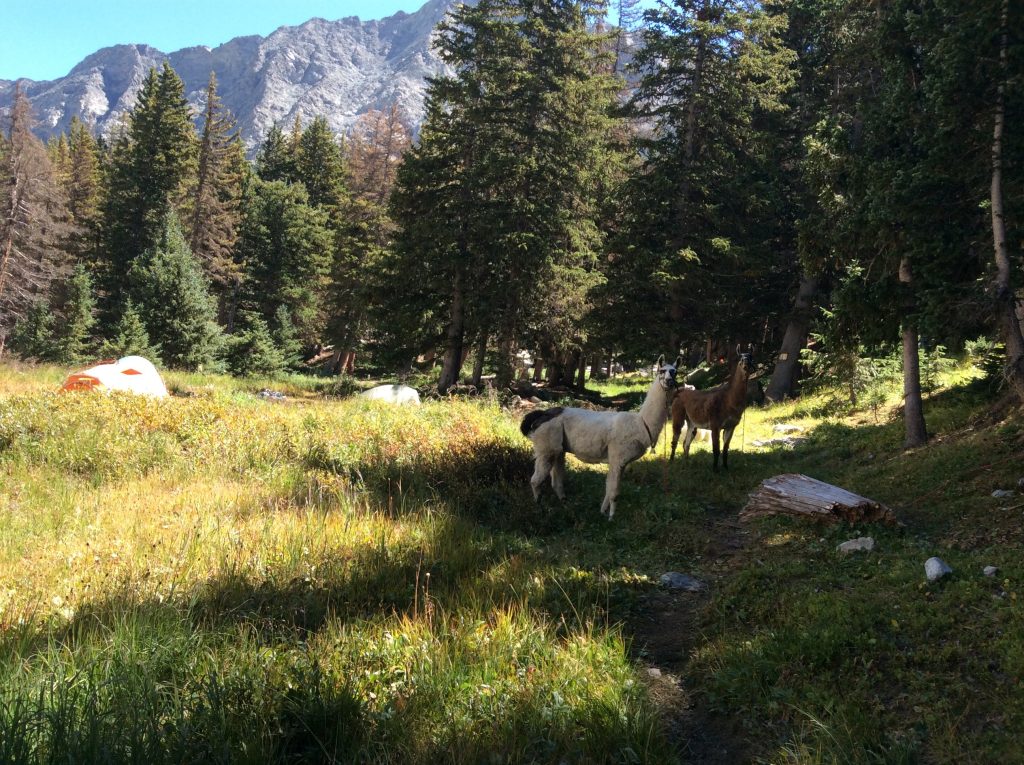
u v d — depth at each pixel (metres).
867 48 15.28
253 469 10.07
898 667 4.45
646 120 25.47
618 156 28.36
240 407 14.80
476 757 3.74
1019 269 8.81
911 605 5.12
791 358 23.75
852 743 3.78
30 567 5.75
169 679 4.13
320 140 54.19
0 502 7.79
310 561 6.22
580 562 7.34
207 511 7.56
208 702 3.83
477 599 5.73
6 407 11.50
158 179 44.59
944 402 14.21
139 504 7.89
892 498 9.05
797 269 24.06
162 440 10.66
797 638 4.92
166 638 4.46
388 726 3.89
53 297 41.94
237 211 53.19
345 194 53.72
